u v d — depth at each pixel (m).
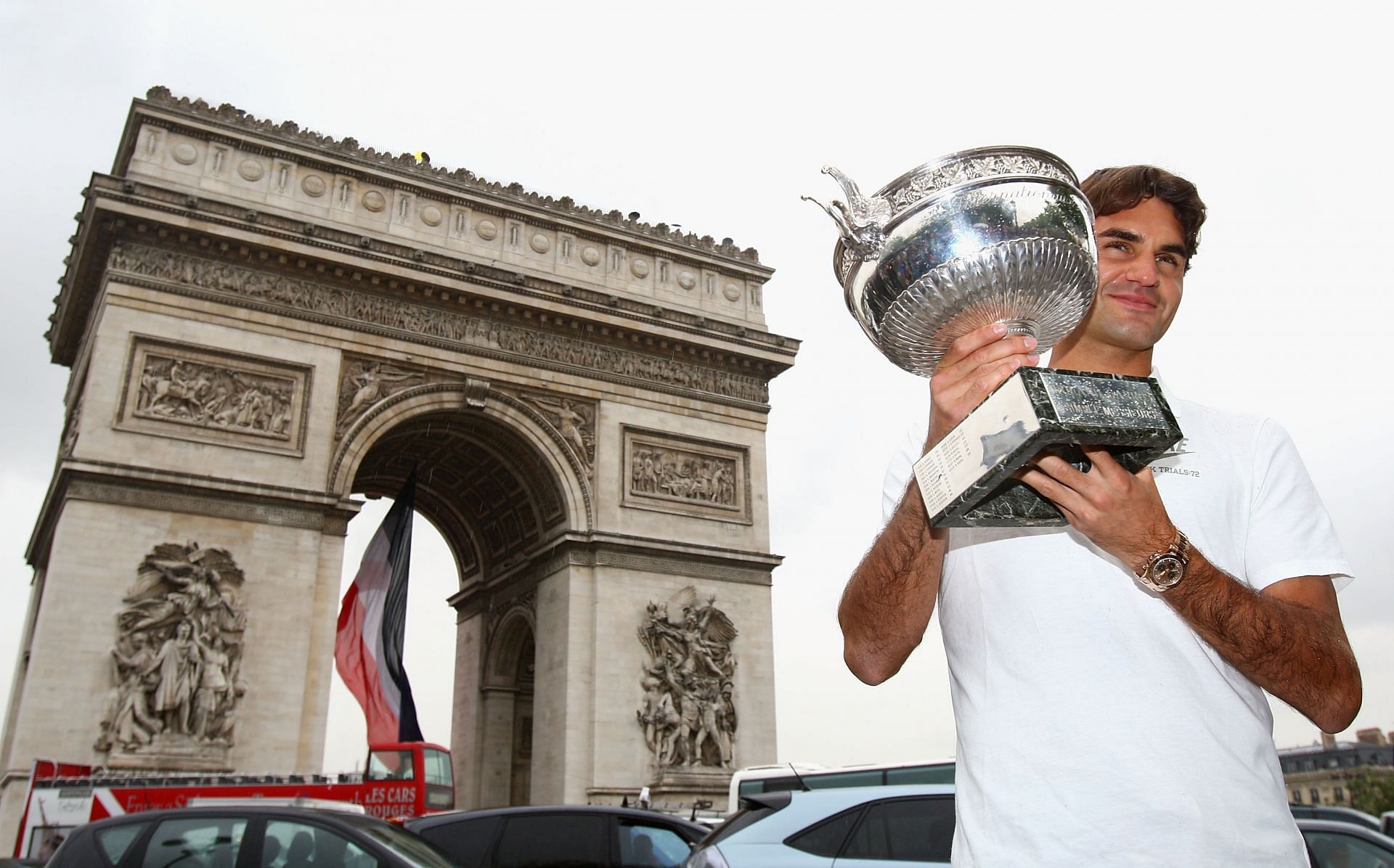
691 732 60.25
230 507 51.91
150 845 17.33
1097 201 6.01
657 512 64.50
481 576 73.94
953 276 5.01
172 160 56.38
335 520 54.78
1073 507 4.26
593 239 68.38
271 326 55.97
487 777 67.88
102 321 51.84
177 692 47.62
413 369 59.81
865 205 5.34
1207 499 5.09
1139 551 4.21
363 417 57.16
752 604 65.12
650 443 65.94
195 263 55.06
